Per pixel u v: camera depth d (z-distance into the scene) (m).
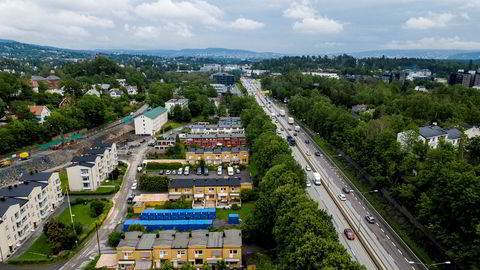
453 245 62.03
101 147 129.50
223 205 103.88
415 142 100.44
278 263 67.75
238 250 73.00
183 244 73.62
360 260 68.69
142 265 71.94
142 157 147.75
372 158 103.88
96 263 74.25
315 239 57.47
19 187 91.12
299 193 76.56
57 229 80.94
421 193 76.88
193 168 131.88
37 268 73.88
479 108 158.00
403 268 66.25
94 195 110.31
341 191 103.56
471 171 65.50
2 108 162.88
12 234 79.56
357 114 197.00
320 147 151.50
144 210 95.94
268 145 116.25
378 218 86.81
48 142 157.38
